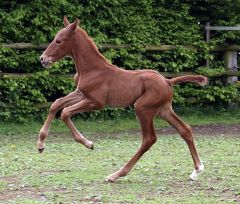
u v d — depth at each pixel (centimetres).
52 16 1734
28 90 1733
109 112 1823
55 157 1272
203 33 1972
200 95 1922
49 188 966
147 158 1265
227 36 1956
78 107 1016
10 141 1503
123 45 1836
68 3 1750
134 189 958
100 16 1817
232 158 1272
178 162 1215
